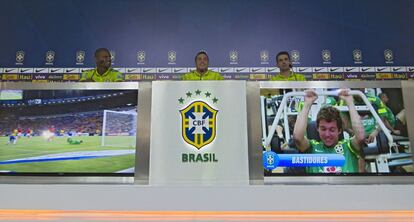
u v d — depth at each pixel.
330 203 2.01
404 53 5.57
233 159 2.19
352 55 5.56
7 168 2.16
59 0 5.62
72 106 2.27
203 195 2.01
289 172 2.17
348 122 2.23
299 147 2.21
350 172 2.16
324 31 5.62
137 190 2.02
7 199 2.00
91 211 2.00
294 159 2.19
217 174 2.17
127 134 2.23
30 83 2.29
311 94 2.27
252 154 2.21
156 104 2.26
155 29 5.59
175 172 2.17
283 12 5.67
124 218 2.02
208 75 4.77
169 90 2.29
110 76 4.95
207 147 2.20
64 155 2.19
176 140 2.21
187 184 2.14
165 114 2.25
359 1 5.68
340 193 2.02
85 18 5.59
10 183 2.13
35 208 1.99
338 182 2.15
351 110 2.25
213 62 5.51
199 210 1.99
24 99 2.27
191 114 2.25
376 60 5.54
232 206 2.00
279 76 5.12
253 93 2.29
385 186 2.04
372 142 2.20
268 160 2.19
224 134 2.22
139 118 2.25
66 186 2.03
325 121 2.23
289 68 5.10
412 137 2.21
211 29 5.60
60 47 5.50
